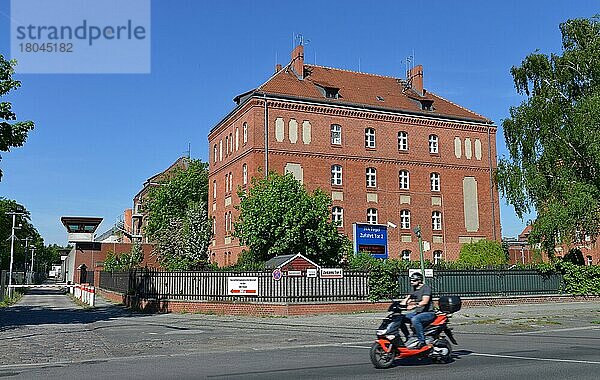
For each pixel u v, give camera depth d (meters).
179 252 53.09
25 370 11.58
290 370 10.99
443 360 11.81
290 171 46.53
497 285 30.70
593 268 33.12
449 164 52.41
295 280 25.61
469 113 55.16
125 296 34.31
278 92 47.47
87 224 73.38
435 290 28.95
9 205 79.56
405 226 50.12
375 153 49.78
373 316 24.67
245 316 25.27
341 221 47.78
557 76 36.72
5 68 22.83
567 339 16.50
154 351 14.48
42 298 50.00
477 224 52.66
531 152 36.47
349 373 10.53
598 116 32.06
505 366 11.13
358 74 55.09
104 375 10.67
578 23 37.19
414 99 53.66
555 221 32.66
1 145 22.52
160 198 68.62
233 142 50.38
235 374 10.59
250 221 36.94
